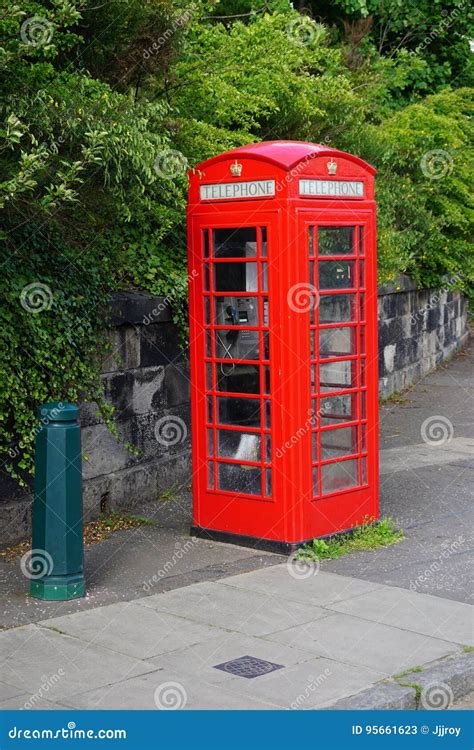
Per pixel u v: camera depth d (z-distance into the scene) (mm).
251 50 12141
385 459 10891
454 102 18391
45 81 7539
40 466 6609
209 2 11148
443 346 18219
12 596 6660
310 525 7633
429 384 16062
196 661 5535
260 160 7363
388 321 14742
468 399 14727
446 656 5629
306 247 7402
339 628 6059
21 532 7855
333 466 7836
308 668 5441
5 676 5332
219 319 7805
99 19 8719
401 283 15133
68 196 6930
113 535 8148
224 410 7871
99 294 8406
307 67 13672
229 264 7699
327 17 19594
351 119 13516
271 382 7535
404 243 14625
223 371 7855
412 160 15875
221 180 7609
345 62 16391
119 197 8008
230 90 10984
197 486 8055
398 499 9203
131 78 9648
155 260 9469
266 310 7539
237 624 6129
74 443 6609
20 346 7621
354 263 7855
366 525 8070
